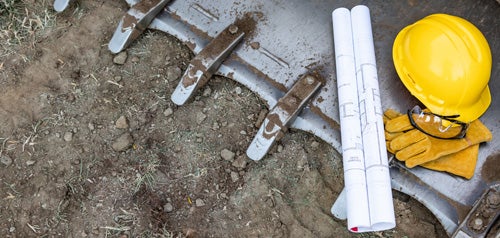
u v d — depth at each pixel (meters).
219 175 3.08
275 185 3.05
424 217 2.99
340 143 2.94
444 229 2.84
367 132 2.78
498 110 2.98
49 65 3.32
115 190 3.07
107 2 3.42
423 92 2.93
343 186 3.03
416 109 2.93
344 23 3.02
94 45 3.35
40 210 3.04
